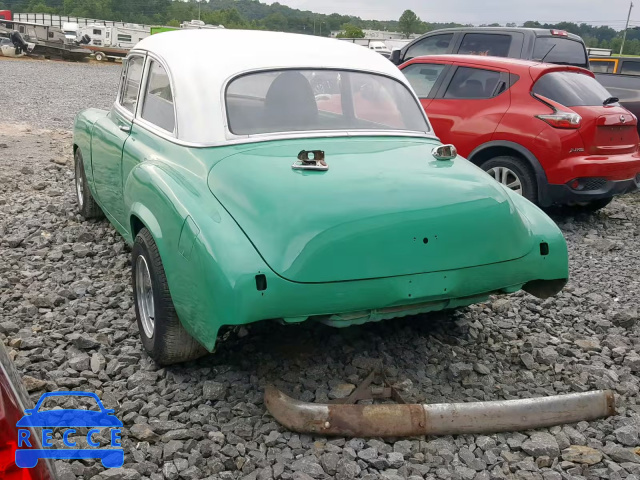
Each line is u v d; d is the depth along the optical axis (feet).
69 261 19.25
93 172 20.07
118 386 12.78
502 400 12.20
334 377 13.25
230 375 13.17
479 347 15.14
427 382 13.35
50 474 6.63
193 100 13.99
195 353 12.98
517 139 25.57
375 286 11.34
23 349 14.01
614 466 10.85
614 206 32.17
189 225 11.47
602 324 16.72
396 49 38.73
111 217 18.65
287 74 14.78
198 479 10.33
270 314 10.85
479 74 27.20
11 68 113.19
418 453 10.99
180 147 13.74
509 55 33.91
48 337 14.42
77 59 153.28
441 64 28.55
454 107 27.45
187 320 11.74
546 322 16.80
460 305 12.84
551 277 13.46
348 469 10.35
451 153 13.97
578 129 24.93
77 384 12.67
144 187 13.28
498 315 17.03
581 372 14.16
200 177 12.67
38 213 24.34
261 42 15.84
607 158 25.52
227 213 11.64
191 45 15.58
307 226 11.09
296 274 10.86
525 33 33.83
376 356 14.11
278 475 10.36
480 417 11.54
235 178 12.18
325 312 11.19
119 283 17.63
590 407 12.16
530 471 10.78
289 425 11.23
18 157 35.94
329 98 14.98
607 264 22.59
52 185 29.12
